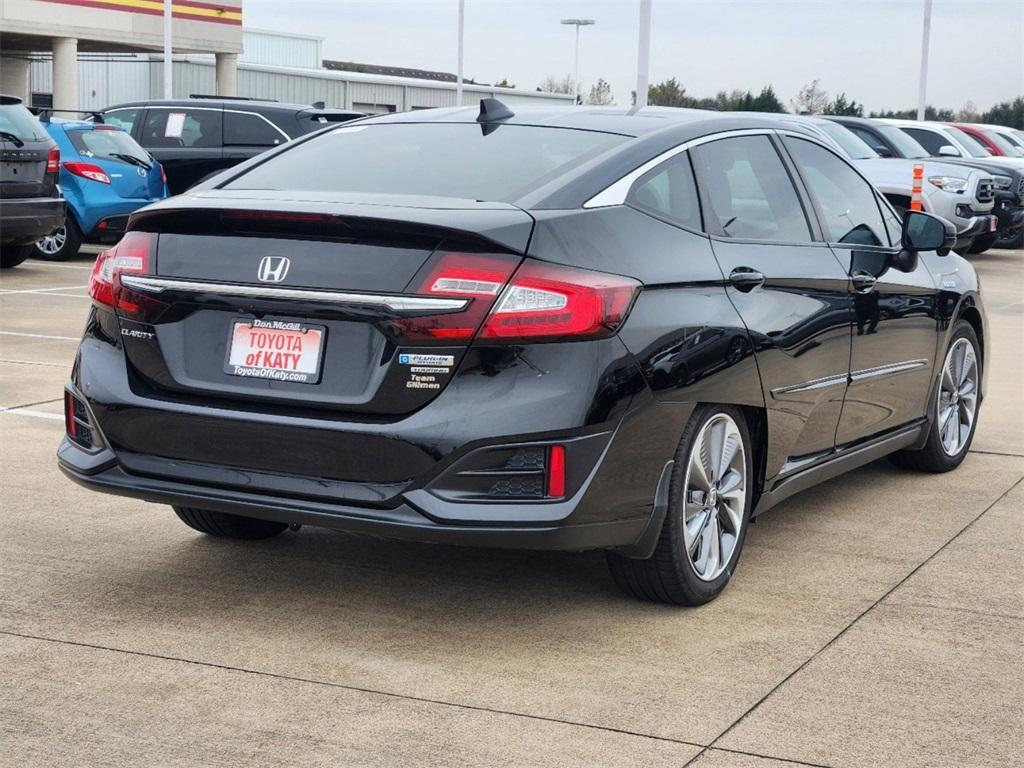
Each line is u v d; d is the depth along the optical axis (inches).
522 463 138.4
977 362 244.8
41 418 264.1
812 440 186.2
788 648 149.2
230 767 116.6
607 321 140.9
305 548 185.2
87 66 1803.6
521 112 179.9
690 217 163.3
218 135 675.4
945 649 149.6
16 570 171.6
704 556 162.4
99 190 599.5
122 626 152.2
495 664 142.9
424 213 141.9
